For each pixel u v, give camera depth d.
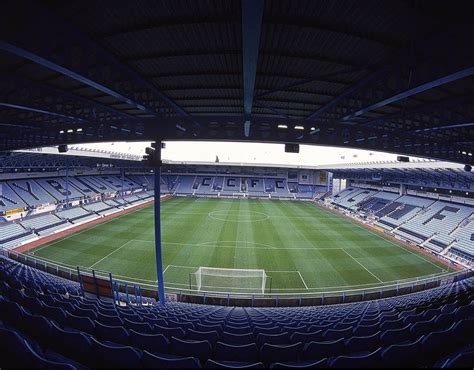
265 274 20.09
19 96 9.27
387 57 6.73
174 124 12.24
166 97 10.10
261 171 74.69
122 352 3.58
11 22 4.80
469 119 8.77
